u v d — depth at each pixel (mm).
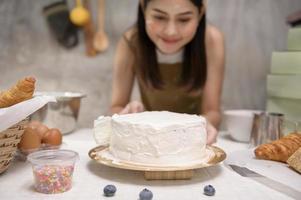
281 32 1470
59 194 618
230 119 1052
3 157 675
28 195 610
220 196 621
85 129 1186
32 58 1489
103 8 1447
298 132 877
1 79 1500
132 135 697
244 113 1083
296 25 1139
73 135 1082
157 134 677
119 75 1316
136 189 646
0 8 1451
